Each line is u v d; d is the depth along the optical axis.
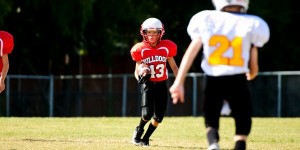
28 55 102.31
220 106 22.39
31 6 97.88
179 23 110.88
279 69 112.94
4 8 91.44
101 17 103.44
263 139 37.62
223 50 22.17
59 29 99.81
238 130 22.27
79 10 96.75
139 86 89.00
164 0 110.81
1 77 33.47
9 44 33.22
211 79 22.31
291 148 32.59
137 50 33.28
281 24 111.56
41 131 39.78
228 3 22.50
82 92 92.62
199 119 55.94
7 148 29.73
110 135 38.50
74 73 109.94
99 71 113.56
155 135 39.28
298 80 83.25
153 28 32.97
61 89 90.94
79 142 33.34
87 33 104.25
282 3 111.75
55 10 96.75
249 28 22.34
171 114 87.00
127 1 104.19
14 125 44.06
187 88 87.12
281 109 83.62
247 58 22.36
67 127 43.50
